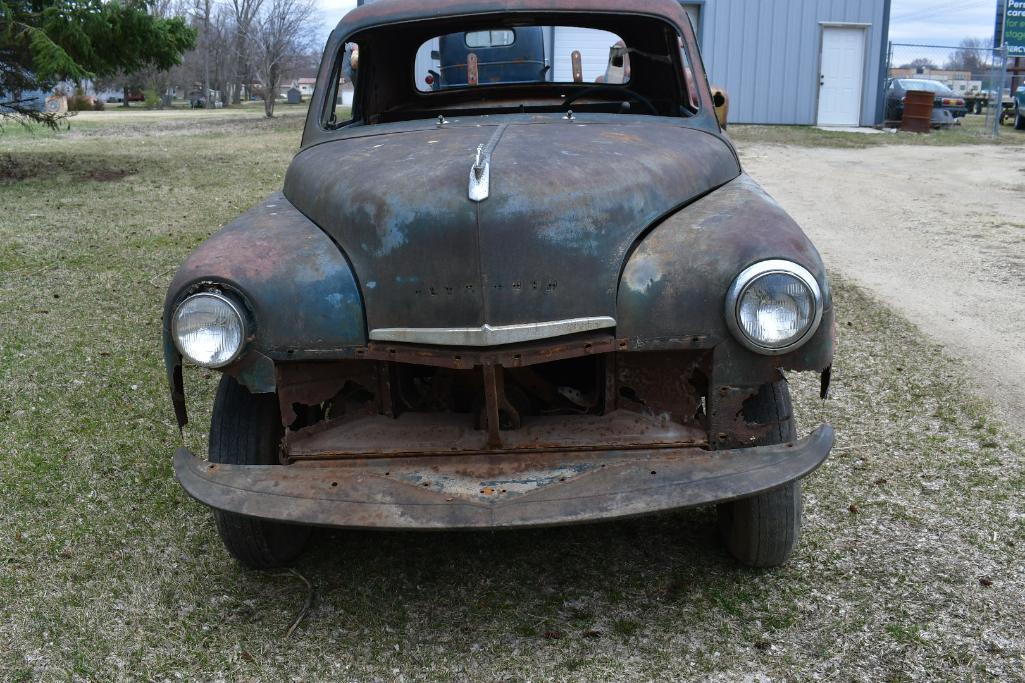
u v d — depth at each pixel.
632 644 2.72
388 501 2.51
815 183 11.67
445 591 3.02
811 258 2.57
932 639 2.68
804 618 2.81
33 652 2.72
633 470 2.53
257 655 2.71
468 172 2.76
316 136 3.88
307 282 2.73
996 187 11.29
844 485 3.66
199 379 4.91
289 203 3.39
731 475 2.49
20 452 4.05
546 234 2.66
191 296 2.60
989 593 2.90
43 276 6.80
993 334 5.56
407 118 4.32
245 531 2.97
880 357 5.17
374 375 2.87
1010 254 7.67
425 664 2.66
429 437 2.79
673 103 4.18
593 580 3.05
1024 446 3.97
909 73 32.31
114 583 3.08
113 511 3.57
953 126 21.25
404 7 4.01
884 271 7.21
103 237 8.05
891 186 11.44
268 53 28.78
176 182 11.19
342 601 2.98
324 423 2.87
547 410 2.97
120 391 4.73
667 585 3.00
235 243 2.83
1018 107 21.17
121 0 11.69
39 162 12.92
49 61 10.28
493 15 3.95
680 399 2.76
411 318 2.69
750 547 2.94
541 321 2.66
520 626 2.82
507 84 4.44
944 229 8.77
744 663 2.61
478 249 2.63
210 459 2.93
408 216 2.69
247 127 20.91
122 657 2.71
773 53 19.25
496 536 3.36
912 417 4.33
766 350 2.54
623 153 3.05
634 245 2.78
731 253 2.61
